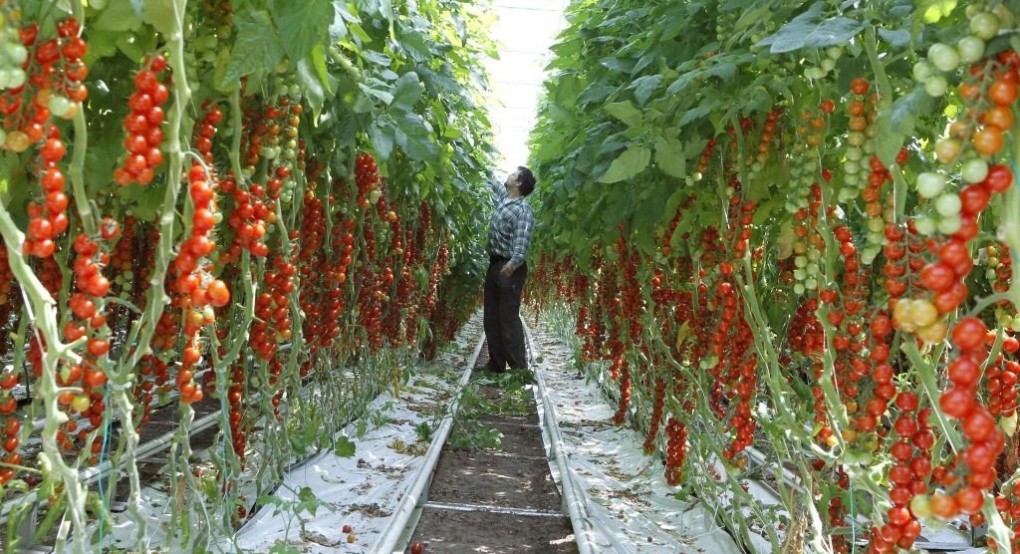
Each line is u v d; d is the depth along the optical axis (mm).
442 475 3764
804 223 1900
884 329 1322
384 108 2455
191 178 1359
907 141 1762
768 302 2652
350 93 2264
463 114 4750
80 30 1209
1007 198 986
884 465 1678
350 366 5016
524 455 4277
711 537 2799
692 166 2605
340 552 2484
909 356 1253
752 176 2193
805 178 1847
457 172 4703
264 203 2000
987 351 1732
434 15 3734
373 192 3068
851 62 1701
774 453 2844
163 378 2129
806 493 2055
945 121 1809
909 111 1045
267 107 1979
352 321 3514
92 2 1301
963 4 1397
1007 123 928
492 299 6996
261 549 2414
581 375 7305
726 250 2270
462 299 9320
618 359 4297
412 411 5074
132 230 1914
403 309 4422
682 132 2441
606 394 5789
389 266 4070
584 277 5453
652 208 2846
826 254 1775
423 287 4926
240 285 2377
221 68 1689
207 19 1736
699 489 2877
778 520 2566
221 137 2000
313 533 2625
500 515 3197
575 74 3625
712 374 2596
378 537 2613
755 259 2646
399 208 4070
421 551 2727
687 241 2791
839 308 1782
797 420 2346
